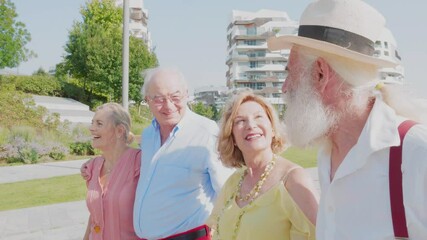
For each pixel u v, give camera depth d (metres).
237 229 2.42
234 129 2.57
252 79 103.50
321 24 1.68
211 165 3.09
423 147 1.42
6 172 16.12
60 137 22.09
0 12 38.03
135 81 41.31
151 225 3.17
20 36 39.44
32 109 23.55
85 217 8.55
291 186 2.32
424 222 1.41
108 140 3.43
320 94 1.69
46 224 8.12
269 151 2.52
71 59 42.59
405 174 1.44
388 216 1.47
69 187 12.21
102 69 40.38
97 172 3.46
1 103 22.50
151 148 3.36
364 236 1.53
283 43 1.80
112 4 49.75
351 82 1.63
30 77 40.50
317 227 1.78
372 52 1.71
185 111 3.31
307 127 1.68
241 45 104.50
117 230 3.31
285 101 1.81
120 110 3.52
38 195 11.16
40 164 18.55
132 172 3.41
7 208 9.66
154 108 3.21
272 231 2.31
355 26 1.65
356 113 1.65
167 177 3.16
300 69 1.74
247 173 2.62
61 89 41.62
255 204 2.38
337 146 1.73
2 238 7.36
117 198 3.30
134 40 42.34
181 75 3.31
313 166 13.60
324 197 1.76
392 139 1.48
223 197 2.71
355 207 1.57
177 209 3.13
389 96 1.65
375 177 1.51
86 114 36.44
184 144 3.18
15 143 19.50
